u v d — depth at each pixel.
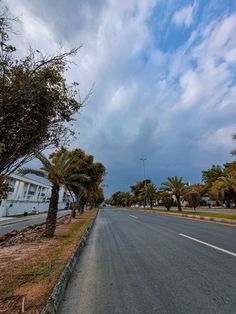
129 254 7.74
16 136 3.69
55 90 3.95
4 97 3.47
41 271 5.60
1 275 5.49
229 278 5.03
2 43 3.62
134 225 17.75
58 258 6.89
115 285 4.85
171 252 7.77
